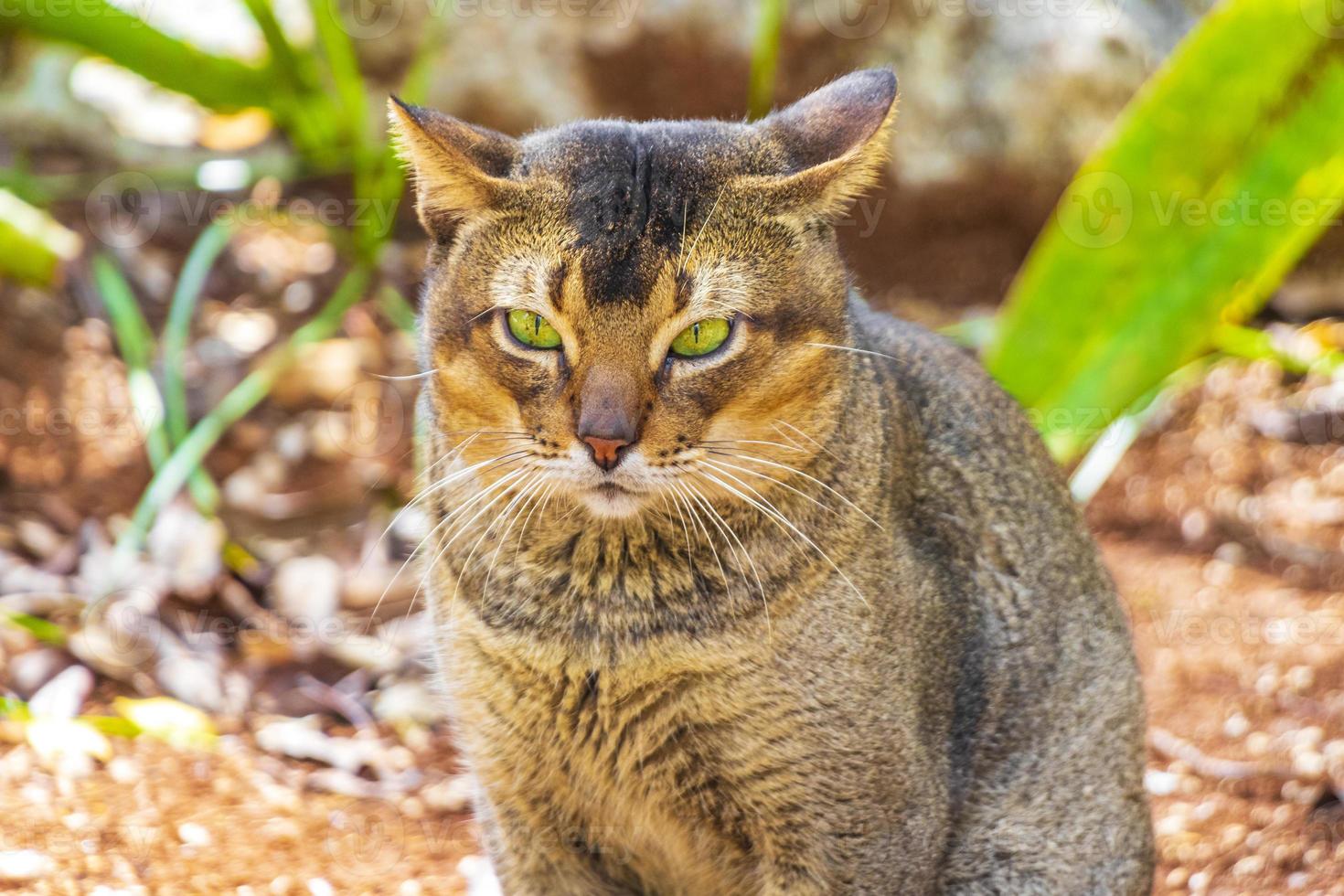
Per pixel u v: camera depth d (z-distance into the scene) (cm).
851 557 339
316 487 601
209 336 657
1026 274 564
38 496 578
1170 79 529
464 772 486
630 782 350
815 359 332
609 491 319
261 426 622
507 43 710
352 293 648
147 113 741
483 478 337
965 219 714
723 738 338
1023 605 385
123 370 631
